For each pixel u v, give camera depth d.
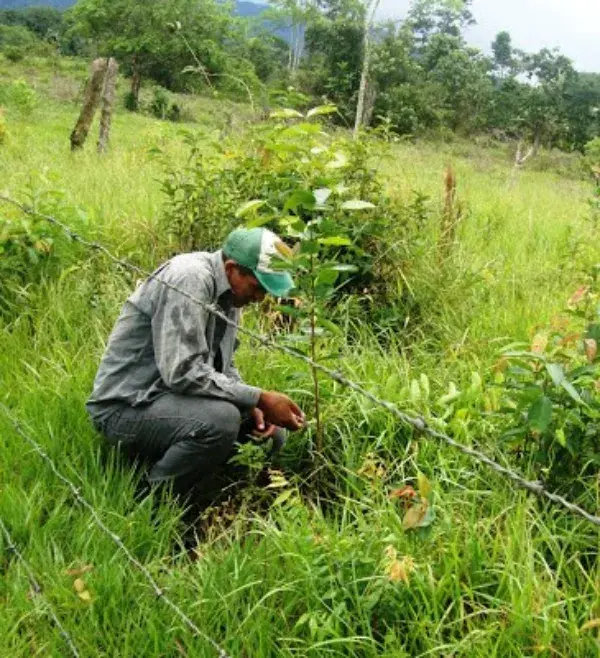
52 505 3.47
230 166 6.27
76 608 2.87
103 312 5.02
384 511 3.20
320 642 2.68
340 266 3.37
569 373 3.20
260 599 2.94
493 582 2.95
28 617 2.87
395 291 5.53
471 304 5.51
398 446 3.90
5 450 3.70
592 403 3.29
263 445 3.75
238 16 32.28
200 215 5.76
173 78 39.00
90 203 7.14
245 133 6.12
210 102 34.41
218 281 3.59
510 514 3.26
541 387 3.24
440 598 2.89
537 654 2.66
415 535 3.05
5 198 3.98
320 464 3.86
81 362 4.42
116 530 3.28
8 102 22.47
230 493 3.82
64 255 5.43
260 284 3.55
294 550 3.09
